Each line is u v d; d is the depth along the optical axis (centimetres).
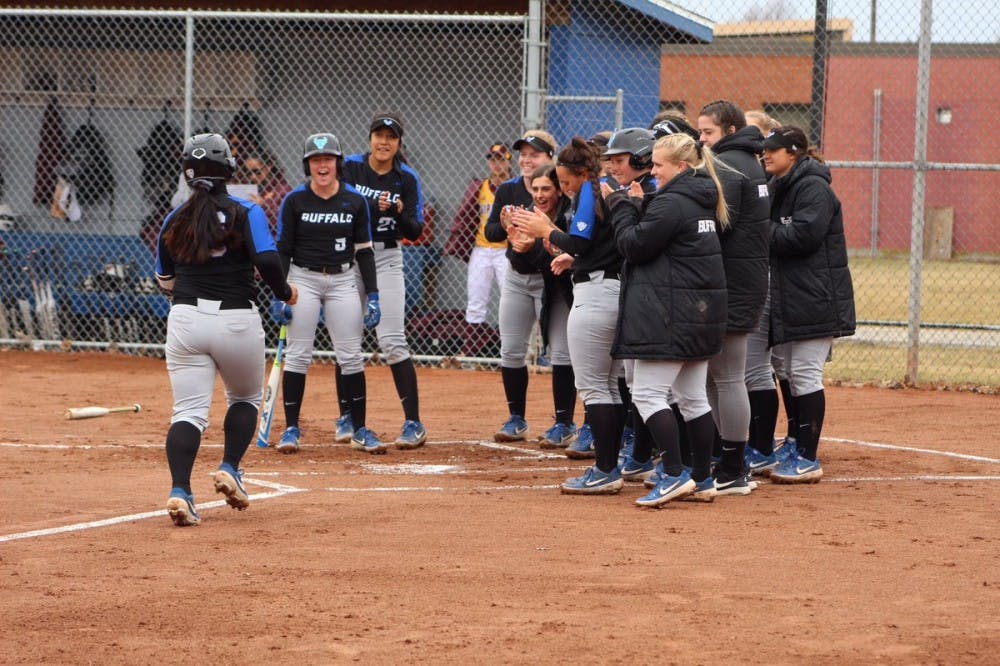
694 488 1848
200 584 1404
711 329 1784
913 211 3450
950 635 1230
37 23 4244
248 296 1727
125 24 4212
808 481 2084
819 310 2033
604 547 1589
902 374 3650
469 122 4034
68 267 3994
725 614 1295
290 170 4153
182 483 1698
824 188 2017
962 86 7388
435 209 4047
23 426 2673
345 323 2409
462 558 1527
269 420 2456
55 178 4216
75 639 1212
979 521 1777
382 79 4084
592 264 1945
